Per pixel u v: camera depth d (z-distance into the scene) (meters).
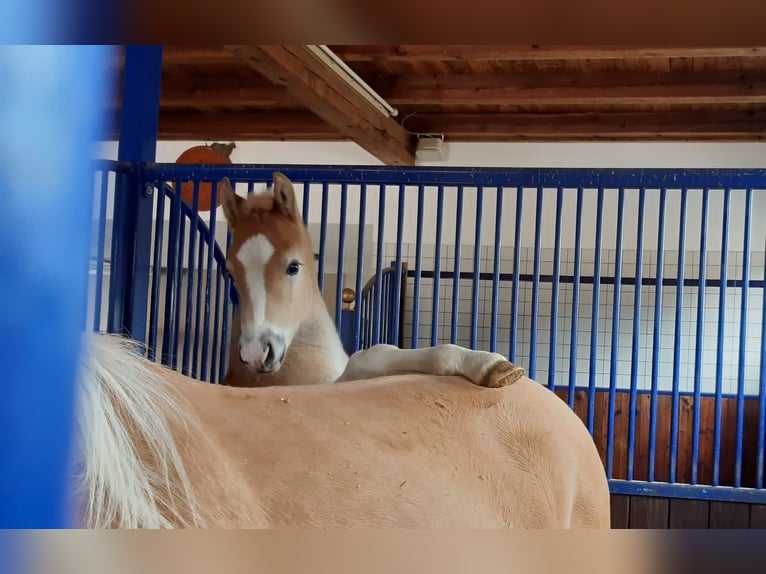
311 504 0.78
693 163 7.33
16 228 0.27
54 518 0.30
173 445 0.70
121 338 0.88
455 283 2.67
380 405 1.14
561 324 7.04
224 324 3.14
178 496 0.66
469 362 1.40
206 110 7.36
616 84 5.94
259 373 2.42
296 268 2.52
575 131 7.05
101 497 0.57
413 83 6.30
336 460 0.88
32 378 0.28
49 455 0.30
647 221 6.95
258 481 0.77
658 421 5.42
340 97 5.43
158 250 2.95
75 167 0.28
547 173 2.58
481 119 7.24
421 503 0.91
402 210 2.70
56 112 0.27
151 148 3.06
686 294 6.84
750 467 5.38
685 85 5.83
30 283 0.28
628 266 6.93
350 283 7.11
